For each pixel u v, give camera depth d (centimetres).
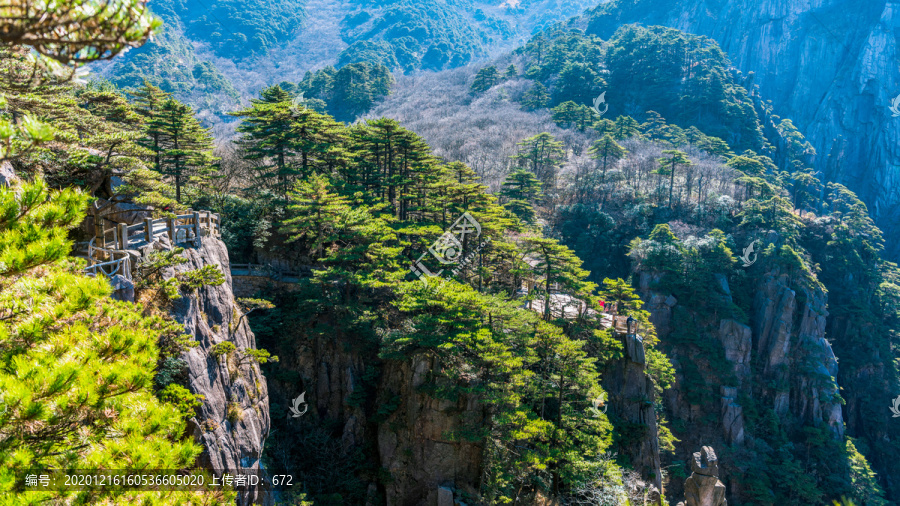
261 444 2403
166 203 2250
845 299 8250
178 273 2077
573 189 8869
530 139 8650
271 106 4375
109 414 820
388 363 3700
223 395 2138
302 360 3806
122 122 3644
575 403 3375
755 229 8175
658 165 9306
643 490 3278
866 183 14512
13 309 790
